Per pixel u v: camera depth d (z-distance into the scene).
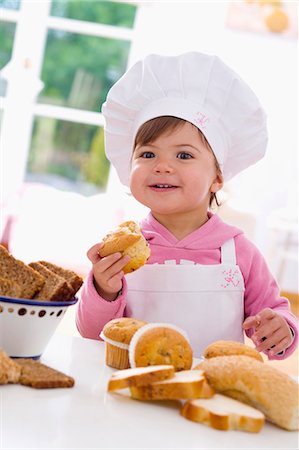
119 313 1.26
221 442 0.76
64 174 7.57
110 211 6.07
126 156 1.57
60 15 7.33
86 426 0.75
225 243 1.47
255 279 1.46
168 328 0.92
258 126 1.50
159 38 6.66
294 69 6.87
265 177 6.92
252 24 6.80
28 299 0.97
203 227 1.47
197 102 1.44
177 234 1.48
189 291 1.37
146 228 1.49
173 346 0.90
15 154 6.52
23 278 0.98
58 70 7.78
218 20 6.73
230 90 1.45
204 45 6.72
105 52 7.75
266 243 6.92
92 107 7.87
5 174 6.50
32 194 6.07
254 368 0.84
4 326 0.95
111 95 1.48
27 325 0.94
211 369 0.86
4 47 6.86
